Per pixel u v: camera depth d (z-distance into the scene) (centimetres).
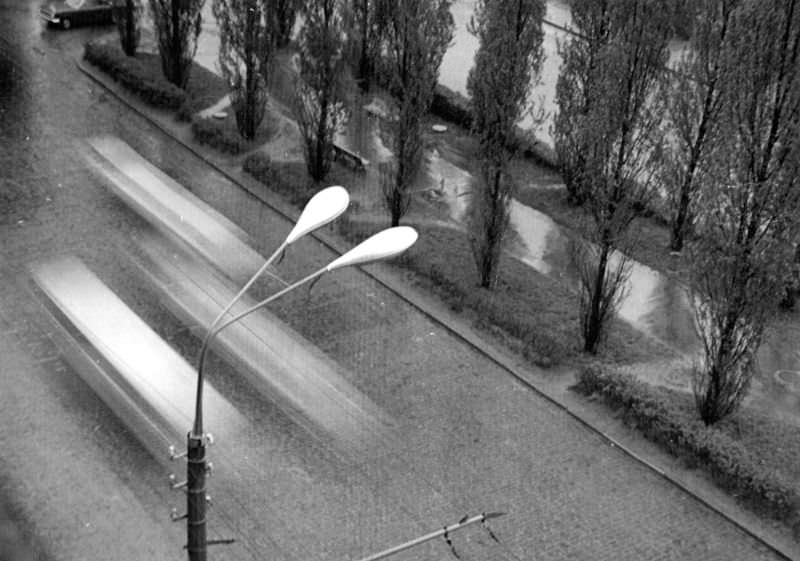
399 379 3428
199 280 3881
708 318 3344
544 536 2839
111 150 4716
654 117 3744
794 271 3328
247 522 2844
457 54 5822
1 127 4800
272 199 4397
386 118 4228
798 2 2841
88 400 3253
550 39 5909
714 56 3800
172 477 1944
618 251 3944
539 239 4181
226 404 3284
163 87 5103
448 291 3812
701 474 3067
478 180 3775
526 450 3150
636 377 3362
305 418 3241
